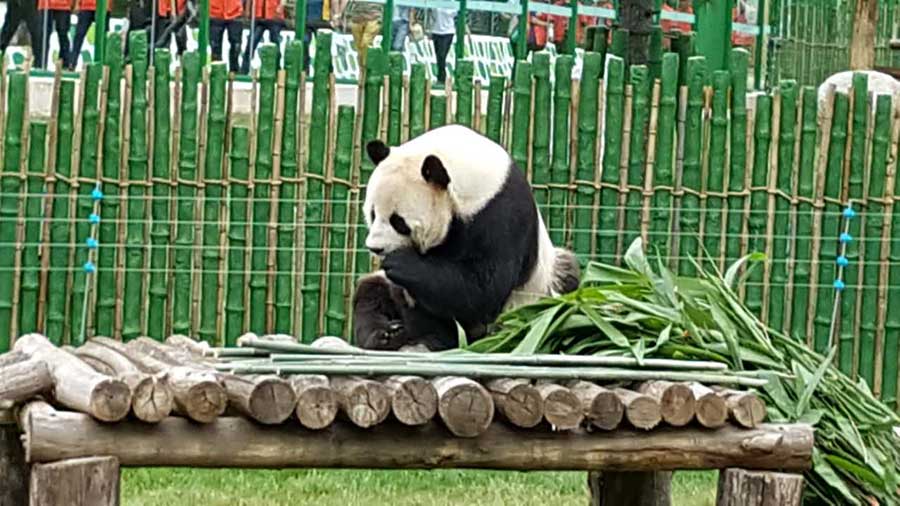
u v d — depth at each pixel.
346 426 6.74
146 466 6.51
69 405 6.66
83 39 18.16
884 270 12.77
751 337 7.89
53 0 18.05
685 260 12.62
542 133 12.46
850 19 23.73
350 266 12.33
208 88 12.03
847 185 12.72
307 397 6.56
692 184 12.60
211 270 12.16
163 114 11.97
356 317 10.34
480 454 6.88
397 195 9.47
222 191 12.12
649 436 7.03
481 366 7.00
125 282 12.04
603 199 12.58
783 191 12.66
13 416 7.04
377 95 12.27
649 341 7.69
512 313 8.10
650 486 8.65
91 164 11.90
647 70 12.65
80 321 11.96
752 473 7.10
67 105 11.82
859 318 12.79
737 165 12.61
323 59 12.17
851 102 12.67
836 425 7.85
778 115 12.62
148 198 12.01
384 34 17.62
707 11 18.78
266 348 7.32
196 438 6.54
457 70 12.46
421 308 9.89
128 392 6.36
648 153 12.57
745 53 12.59
